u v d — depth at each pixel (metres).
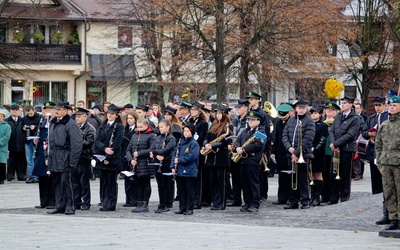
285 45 82.25
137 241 30.56
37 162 42.56
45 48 115.12
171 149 40.44
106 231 33.56
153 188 55.16
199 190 43.50
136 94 115.75
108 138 41.47
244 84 82.88
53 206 43.16
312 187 44.28
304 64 88.12
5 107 67.75
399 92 39.12
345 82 117.38
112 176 41.72
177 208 43.09
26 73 113.12
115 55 112.50
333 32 94.44
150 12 90.81
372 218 37.97
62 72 117.00
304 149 42.50
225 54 82.44
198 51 83.88
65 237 31.73
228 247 28.88
